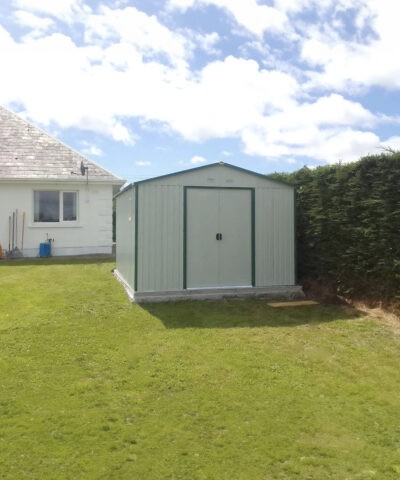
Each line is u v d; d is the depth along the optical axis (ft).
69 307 25.95
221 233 29.63
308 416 13.52
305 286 32.53
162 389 15.21
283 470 10.83
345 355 18.89
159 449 11.58
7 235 52.03
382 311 25.46
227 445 11.84
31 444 11.62
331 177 29.53
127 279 31.65
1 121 57.57
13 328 21.58
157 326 22.65
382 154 25.07
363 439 12.29
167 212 28.43
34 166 53.36
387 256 24.88
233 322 23.73
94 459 11.05
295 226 31.30
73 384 15.44
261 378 16.28
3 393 14.62
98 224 55.21
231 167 29.84
